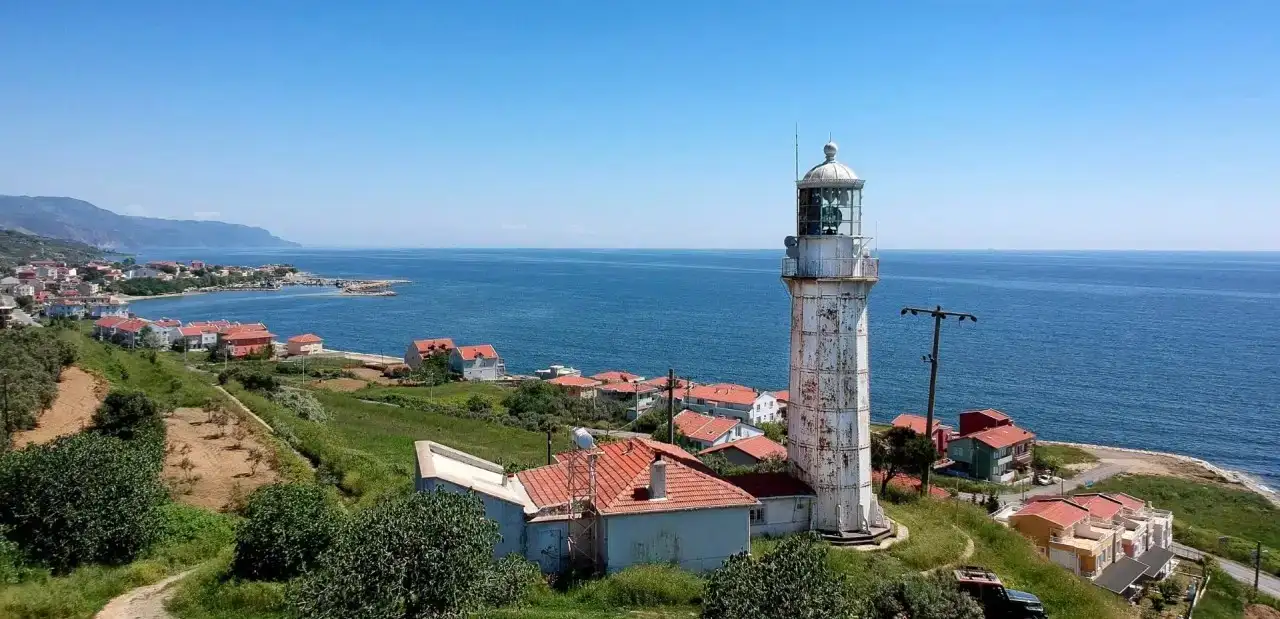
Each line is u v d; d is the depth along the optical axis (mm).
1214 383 139250
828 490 33562
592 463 29422
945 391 133875
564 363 160375
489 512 27422
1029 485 82688
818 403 33719
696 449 82750
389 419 82562
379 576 18844
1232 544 65438
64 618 22828
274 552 26562
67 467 27688
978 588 27391
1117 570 53719
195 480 39375
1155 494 80375
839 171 33281
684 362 161750
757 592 18703
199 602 24453
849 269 33156
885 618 22109
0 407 44375
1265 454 100000
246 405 65562
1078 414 118500
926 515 39781
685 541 28641
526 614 23234
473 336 197500
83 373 63625
